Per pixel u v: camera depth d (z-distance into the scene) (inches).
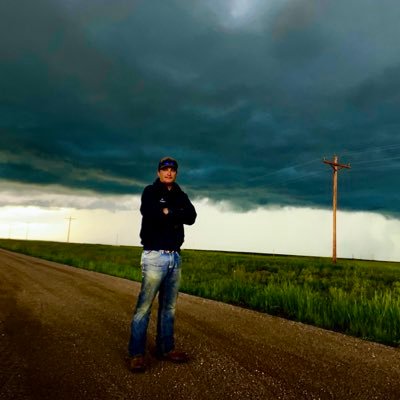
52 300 314.8
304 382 133.7
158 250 147.8
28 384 125.6
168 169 151.0
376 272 1107.9
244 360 157.5
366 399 120.5
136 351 142.2
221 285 426.9
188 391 123.1
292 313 287.6
